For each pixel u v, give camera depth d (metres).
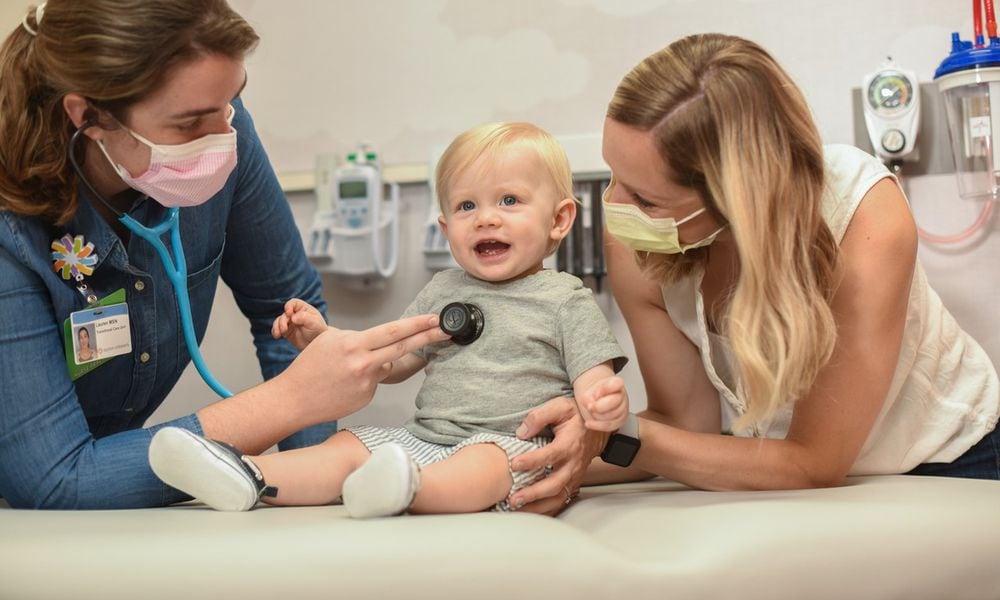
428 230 2.18
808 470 1.27
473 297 1.37
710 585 0.93
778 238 1.15
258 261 1.68
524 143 1.37
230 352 2.39
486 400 1.29
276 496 1.16
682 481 1.32
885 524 1.01
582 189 2.12
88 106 1.16
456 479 1.12
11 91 1.17
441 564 0.91
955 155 1.84
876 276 1.24
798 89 1.21
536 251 1.35
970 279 1.91
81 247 1.26
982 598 1.01
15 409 1.17
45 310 1.23
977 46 1.77
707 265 1.39
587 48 2.16
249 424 1.20
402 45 2.30
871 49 1.97
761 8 2.04
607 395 1.14
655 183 1.18
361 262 2.18
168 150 1.19
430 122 2.28
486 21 2.23
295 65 2.38
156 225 1.36
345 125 2.34
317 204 2.30
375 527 0.96
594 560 0.92
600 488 1.52
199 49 1.13
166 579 0.90
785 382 1.15
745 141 1.14
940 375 1.45
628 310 1.54
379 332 1.24
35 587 0.91
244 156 1.55
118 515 1.09
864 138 1.96
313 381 1.22
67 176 1.22
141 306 1.38
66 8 1.12
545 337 1.30
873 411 1.26
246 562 0.91
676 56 1.20
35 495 1.17
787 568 0.96
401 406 2.26
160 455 1.09
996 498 1.12
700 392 1.57
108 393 1.41
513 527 0.96
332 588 0.89
